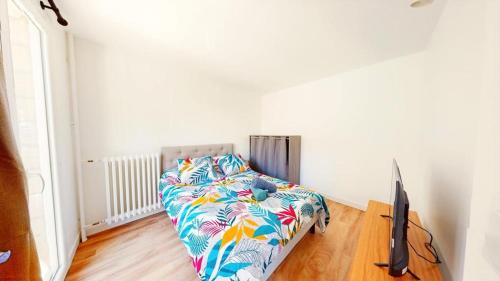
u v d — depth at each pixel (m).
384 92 2.18
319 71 2.52
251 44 1.81
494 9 0.35
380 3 1.18
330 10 1.27
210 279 1.05
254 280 1.00
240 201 1.64
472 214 0.37
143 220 2.19
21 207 0.56
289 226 1.35
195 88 2.77
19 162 0.57
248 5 1.25
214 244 1.13
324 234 1.93
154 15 1.42
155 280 1.35
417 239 1.11
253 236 1.16
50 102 1.26
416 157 1.96
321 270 1.45
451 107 1.09
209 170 2.39
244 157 3.54
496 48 0.34
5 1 0.78
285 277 1.38
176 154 2.54
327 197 2.83
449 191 1.04
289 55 2.03
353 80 2.45
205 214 1.39
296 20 1.40
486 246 0.32
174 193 1.89
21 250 0.56
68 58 1.71
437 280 0.80
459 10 1.02
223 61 2.28
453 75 1.08
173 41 1.82
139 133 2.27
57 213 1.31
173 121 2.56
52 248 1.30
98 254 1.61
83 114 1.87
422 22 1.38
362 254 0.96
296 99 3.21
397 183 0.81
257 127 3.75
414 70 1.94
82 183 1.87
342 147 2.62
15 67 1.12
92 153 1.94
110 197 2.03
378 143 2.27
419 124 1.92
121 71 2.10
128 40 1.84
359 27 1.46
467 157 0.85
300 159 3.17
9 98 0.80
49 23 1.27
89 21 1.53
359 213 2.38
